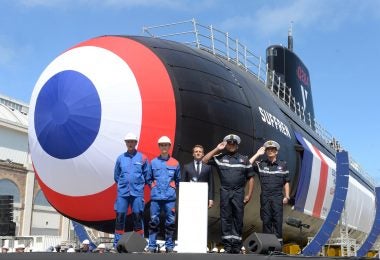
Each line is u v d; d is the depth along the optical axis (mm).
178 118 9188
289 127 13445
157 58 9680
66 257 6480
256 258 5781
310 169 13867
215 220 10758
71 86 9305
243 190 8328
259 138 10992
